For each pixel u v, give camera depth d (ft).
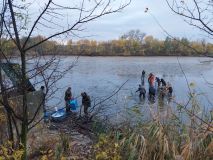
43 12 13.08
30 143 23.17
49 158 18.65
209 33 12.73
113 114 23.29
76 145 24.75
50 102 42.47
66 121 28.50
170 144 17.52
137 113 20.36
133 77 157.89
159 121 18.39
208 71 197.36
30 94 26.89
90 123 25.45
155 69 208.74
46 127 27.55
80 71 190.08
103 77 156.25
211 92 83.46
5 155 13.10
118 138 19.43
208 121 17.74
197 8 12.67
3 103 13.66
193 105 18.03
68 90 50.80
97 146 18.44
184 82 134.00
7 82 13.87
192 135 17.22
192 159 16.66
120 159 17.81
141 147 17.80
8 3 12.66
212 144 16.65
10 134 14.64
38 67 14.06
